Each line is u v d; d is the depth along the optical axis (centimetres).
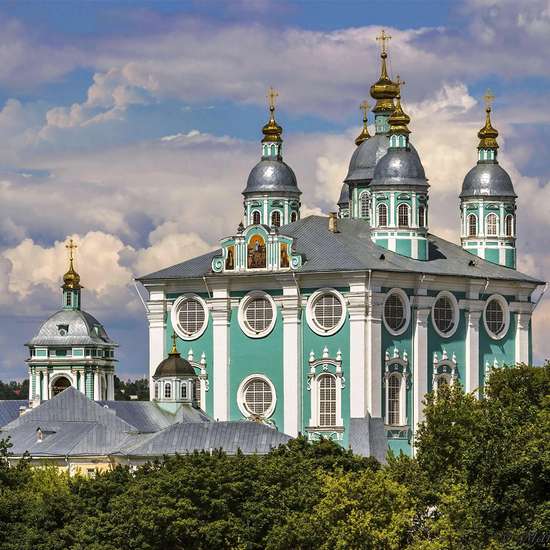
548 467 19938
